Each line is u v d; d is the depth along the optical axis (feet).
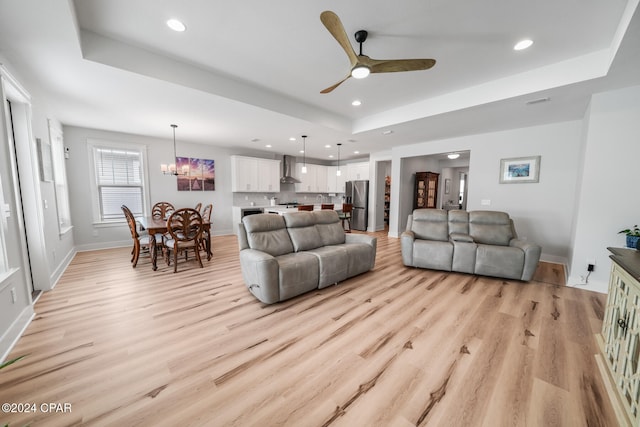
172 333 6.64
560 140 13.04
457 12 6.12
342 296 9.15
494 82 9.69
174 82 8.47
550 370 5.33
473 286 10.12
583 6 5.81
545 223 13.73
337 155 25.43
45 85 8.65
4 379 4.94
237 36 7.16
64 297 8.79
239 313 7.80
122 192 16.55
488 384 4.94
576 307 8.21
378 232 23.93
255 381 5.00
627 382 4.14
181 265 12.76
